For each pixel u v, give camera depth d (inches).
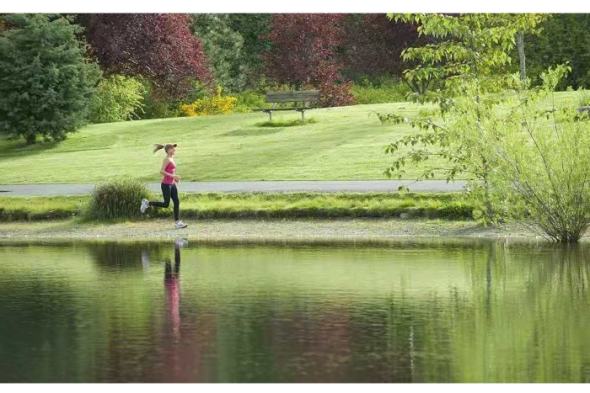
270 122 2128.4
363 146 1696.6
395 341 508.7
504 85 1104.8
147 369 451.8
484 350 486.0
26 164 1807.3
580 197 973.8
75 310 610.2
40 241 1059.3
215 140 1974.7
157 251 940.0
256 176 1491.1
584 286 692.1
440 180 1347.2
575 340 506.9
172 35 2642.7
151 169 1652.3
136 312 601.3
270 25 3201.3
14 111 2091.5
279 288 693.9
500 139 997.8
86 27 2539.4
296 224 1143.0
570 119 990.4
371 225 1115.9
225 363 461.4
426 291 674.8
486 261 834.2
